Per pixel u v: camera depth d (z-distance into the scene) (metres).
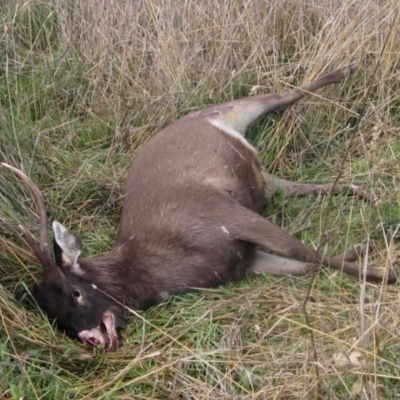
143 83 4.08
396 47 3.78
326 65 3.80
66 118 4.13
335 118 3.78
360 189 3.35
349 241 3.13
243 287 2.99
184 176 3.24
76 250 2.89
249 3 3.98
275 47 3.96
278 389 2.37
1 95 4.12
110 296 2.85
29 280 2.99
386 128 3.64
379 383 2.35
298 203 3.43
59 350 2.67
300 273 3.01
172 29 4.05
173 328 2.74
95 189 3.60
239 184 3.33
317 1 4.06
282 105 3.74
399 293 2.65
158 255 3.02
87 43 4.32
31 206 3.40
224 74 3.96
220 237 3.04
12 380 2.51
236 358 2.54
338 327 2.62
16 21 4.55
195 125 3.53
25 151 3.69
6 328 2.65
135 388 2.52
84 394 2.52
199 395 2.44
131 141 3.89
